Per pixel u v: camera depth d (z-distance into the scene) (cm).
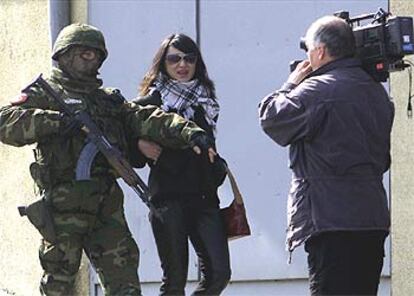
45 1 3288
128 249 2170
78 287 3141
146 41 3092
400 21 2131
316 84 2084
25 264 3366
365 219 2069
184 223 2339
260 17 2972
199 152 2184
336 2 2903
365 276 2105
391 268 2819
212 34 3016
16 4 3391
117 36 3117
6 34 3434
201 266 2370
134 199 3077
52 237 2106
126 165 2150
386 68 2150
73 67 2156
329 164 2066
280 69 2959
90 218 2139
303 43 2211
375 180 2105
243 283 2970
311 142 2081
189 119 2356
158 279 3059
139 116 2214
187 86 2369
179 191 2320
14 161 3388
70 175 2119
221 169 2366
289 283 2930
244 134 2973
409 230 2791
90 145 2127
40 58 3309
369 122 2089
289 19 2948
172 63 2358
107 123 2173
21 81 3391
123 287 2142
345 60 2122
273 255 2939
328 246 2067
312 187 2078
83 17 3167
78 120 2114
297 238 2092
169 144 2212
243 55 2984
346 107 2072
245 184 2966
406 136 2786
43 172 2119
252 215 2958
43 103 2127
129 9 3103
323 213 2062
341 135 2067
